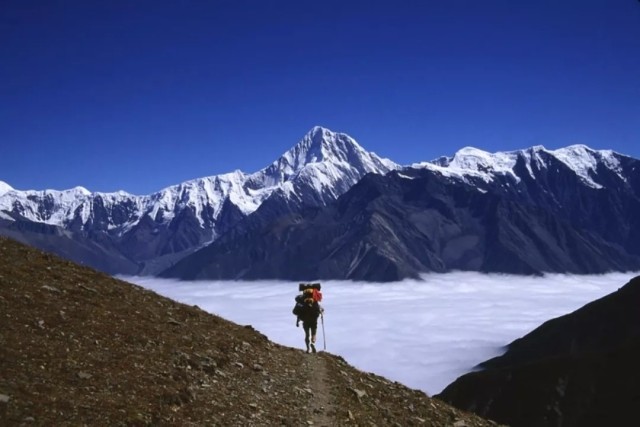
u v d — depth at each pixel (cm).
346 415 1502
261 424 1305
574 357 11312
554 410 10262
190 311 2173
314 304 2488
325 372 1948
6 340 1293
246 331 2255
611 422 9369
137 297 2062
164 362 1498
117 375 1313
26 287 1681
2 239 2158
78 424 1037
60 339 1409
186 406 1283
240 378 1616
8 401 1036
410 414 1762
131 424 1104
